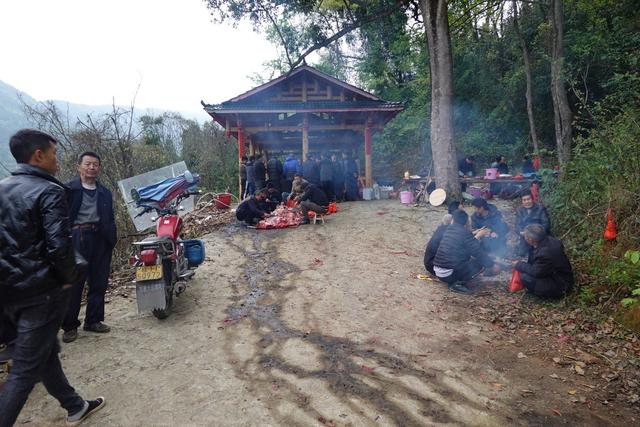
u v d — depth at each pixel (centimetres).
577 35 1392
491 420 270
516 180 1062
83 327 399
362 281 539
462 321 426
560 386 314
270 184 1107
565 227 650
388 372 324
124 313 442
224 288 516
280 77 1277
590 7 1434
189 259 503
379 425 260
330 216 961
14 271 216
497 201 1062
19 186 222
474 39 1909
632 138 631
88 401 270
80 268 239
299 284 529
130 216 631
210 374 319
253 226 846
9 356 233
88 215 375
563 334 400
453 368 333
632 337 387
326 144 1767
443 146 1073
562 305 455
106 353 353
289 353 352
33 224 220
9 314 223
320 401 284
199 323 414
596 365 347
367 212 991
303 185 977
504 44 1770
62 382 254
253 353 352
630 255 384
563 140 1017
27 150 232
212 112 1259
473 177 1135
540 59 1553
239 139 1333
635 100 845
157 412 272
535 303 470
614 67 1268
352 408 277
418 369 330
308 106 1271
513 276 495
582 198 642
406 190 1197
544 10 1522
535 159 1195
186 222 927
